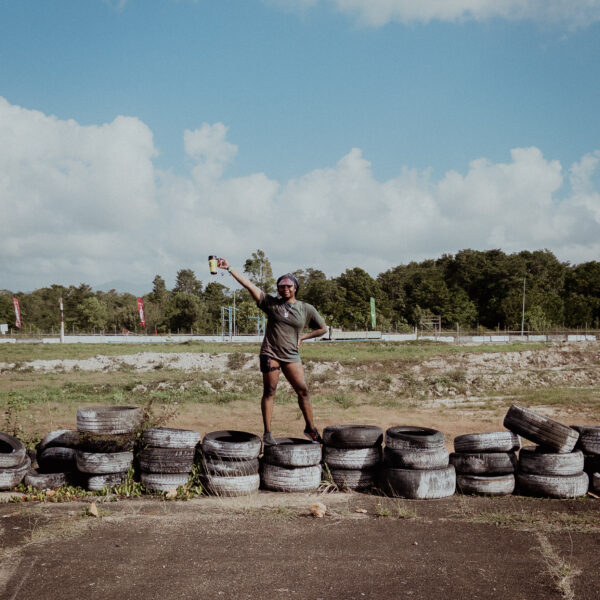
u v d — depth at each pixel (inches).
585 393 748.0
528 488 229.6
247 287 237.0
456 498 226.2
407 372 1037.8
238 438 245.8
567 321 3243.1
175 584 136.8
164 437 230.4
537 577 142.0
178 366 1129.4
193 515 196.7
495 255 4515.3
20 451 242.7
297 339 241.8
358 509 205.0
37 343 1982.0
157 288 4320.9
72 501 217.8
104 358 1191.6
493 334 2618.1
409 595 130.8
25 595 129.8
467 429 487.5
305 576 142.3
